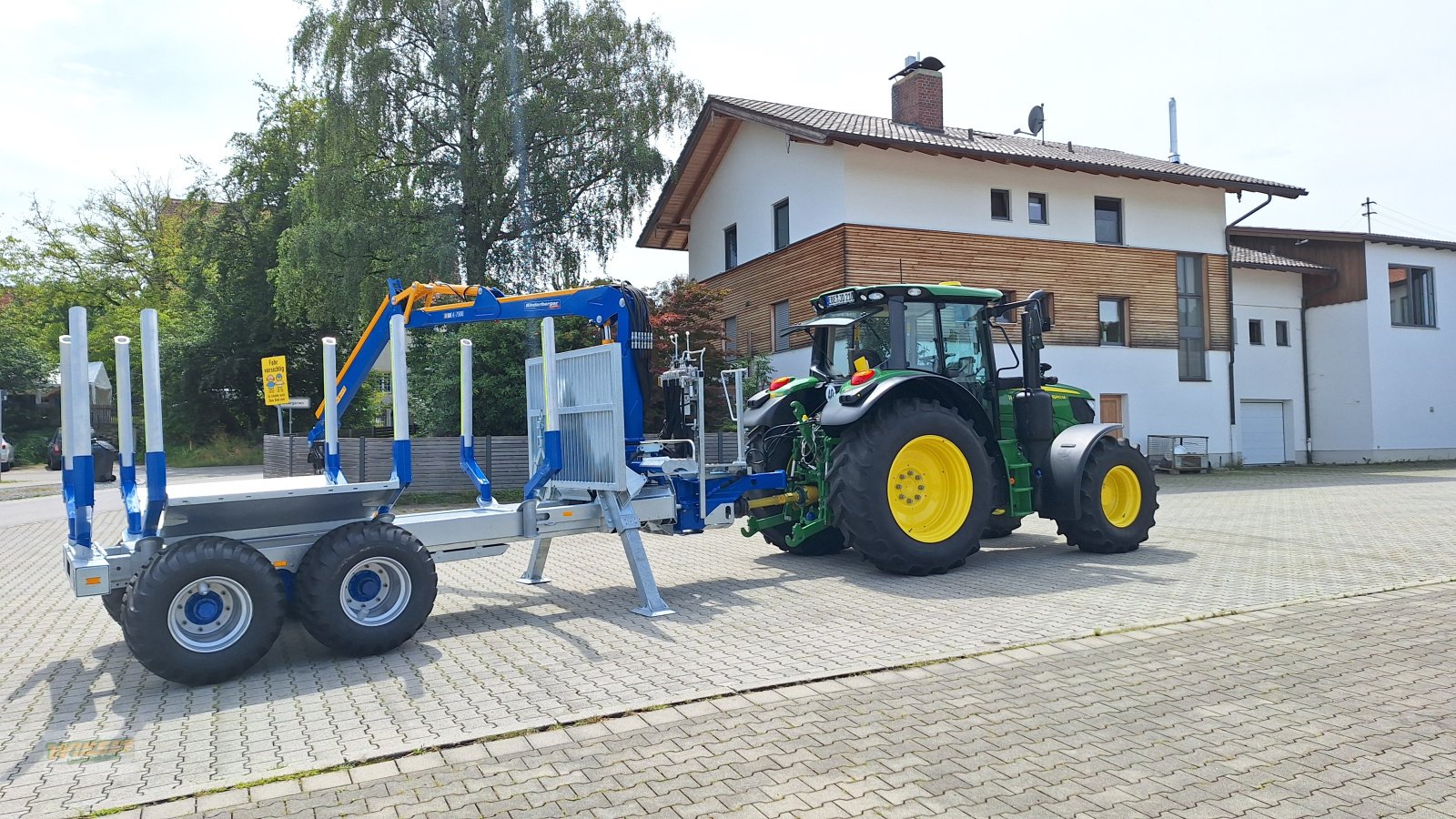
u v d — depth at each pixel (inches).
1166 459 820.0
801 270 761.6
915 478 291.3
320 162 767.1
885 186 723.4
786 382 345.4
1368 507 496.1
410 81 767.7
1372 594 248.8
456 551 234.7
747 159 844.0
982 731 146.1
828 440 298.4
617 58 817.5
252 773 135.6
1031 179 786.8
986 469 295.9
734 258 882.8
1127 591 257.9
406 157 789.9
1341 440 974.4
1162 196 852.0
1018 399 323.6
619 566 323.3
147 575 178.4
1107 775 127.6
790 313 784.9
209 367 1227.2
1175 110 982.4
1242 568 294.5
